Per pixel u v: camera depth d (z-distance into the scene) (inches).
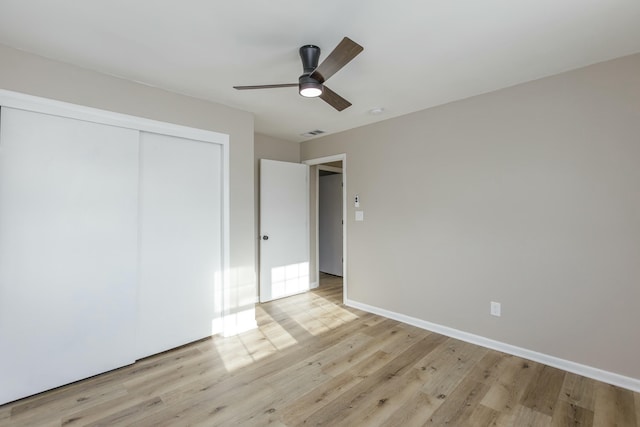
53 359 85.2
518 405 77.7
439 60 87.2
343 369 95.3
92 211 90.9
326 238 240.2
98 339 92.3
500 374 92.0
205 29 71.9
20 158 80.3
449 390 84.1
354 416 73.7
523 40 77.0
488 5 63.8
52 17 67.1
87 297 90.3
